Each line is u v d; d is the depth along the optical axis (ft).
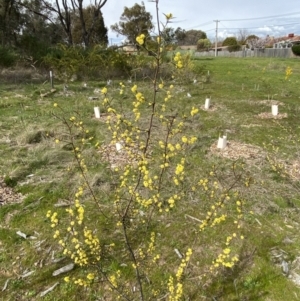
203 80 39.14
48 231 9.74
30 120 20.30
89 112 22.76
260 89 34.55
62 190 12.00
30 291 7.66
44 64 41.22
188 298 7.47
